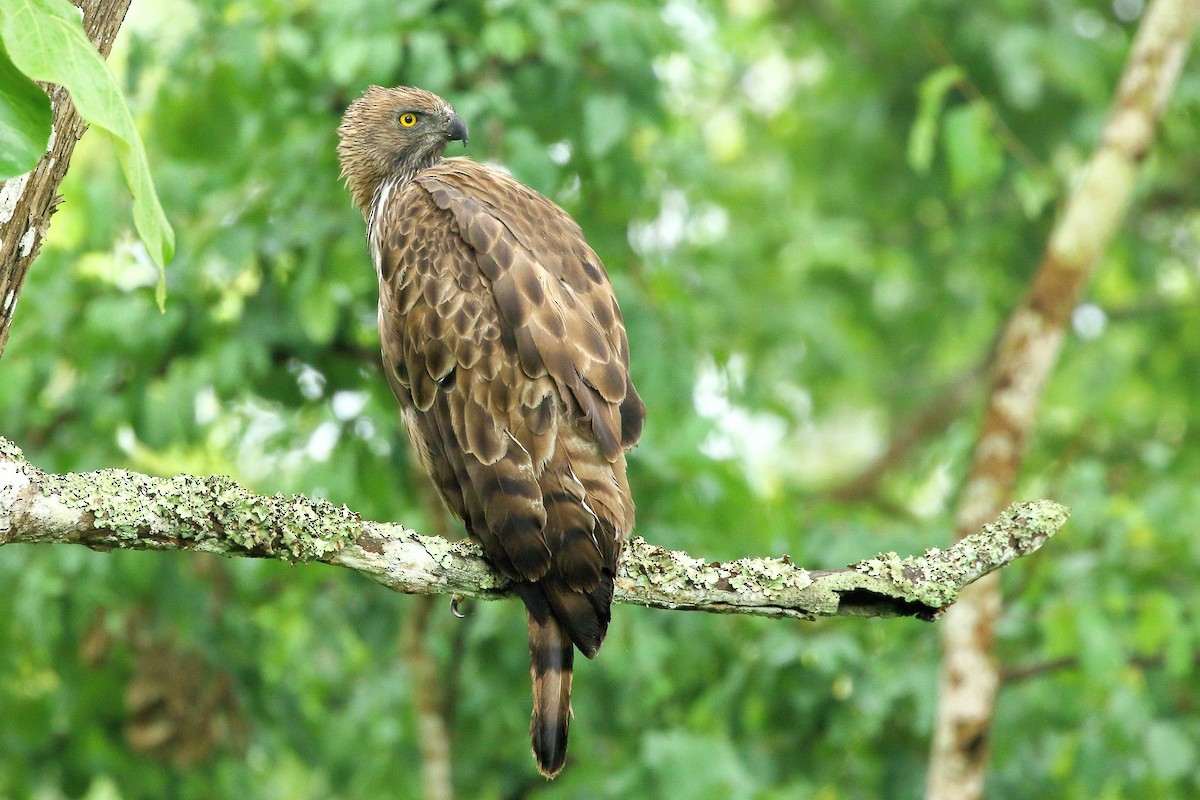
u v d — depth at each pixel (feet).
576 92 38.14
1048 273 38.40
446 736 42.06
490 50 35.17
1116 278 66.03
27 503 17.76
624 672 38.14
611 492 21.79
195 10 42.68
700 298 50.55
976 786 35.78
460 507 23.47
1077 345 64.80
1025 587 39.52
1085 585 39.04
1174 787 40.81
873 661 40.22
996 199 63.67
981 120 38.81
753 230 61.93
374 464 38.47
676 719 42.60
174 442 37.42
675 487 37.99
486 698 40.32
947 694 36.09
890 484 72.84
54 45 14.40
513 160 35.50
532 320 23.06
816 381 67.05
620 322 24.70
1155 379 64.75
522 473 22.00
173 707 41.01
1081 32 61.05
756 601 20.62
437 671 42.39
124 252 38.78
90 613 40.63
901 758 42.24
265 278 37.88
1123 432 58.13
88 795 43.11
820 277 67.41
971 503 37.83
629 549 21.27
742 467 38.50
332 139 37.63
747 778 37.19
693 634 39.75
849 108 66.23
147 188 15.14
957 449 46.60
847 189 67.82
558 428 22.33
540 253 24.54
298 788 55.47
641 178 39.34
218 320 37.96
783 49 67.31
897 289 69.26
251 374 38.14
